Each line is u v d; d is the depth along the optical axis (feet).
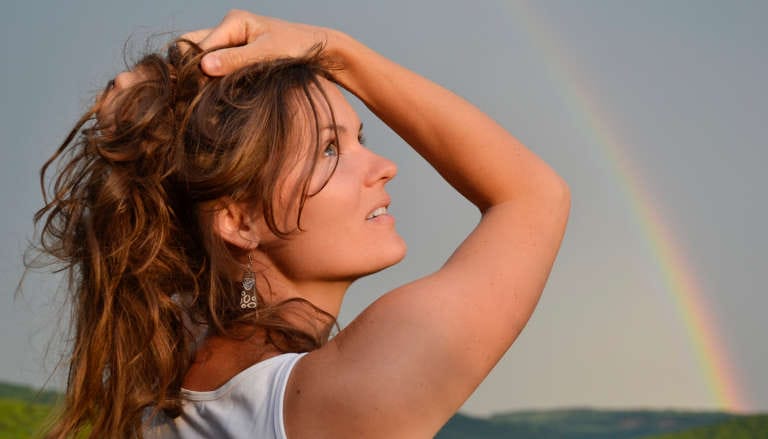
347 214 5.13
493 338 4.14
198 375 4.96
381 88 5.32
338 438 3.92
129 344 5.13
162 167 5.22
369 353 3.98
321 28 5.51
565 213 4.81
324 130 5.11
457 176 4.99
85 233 5.47
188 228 5.32
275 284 5.29
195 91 5.33
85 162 5.48
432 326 4.00
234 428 4.34
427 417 3.92
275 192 5.01
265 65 5.15
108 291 5.18
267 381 4.32
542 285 4.51
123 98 5.29
